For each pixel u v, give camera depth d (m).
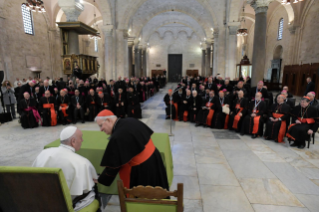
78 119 8.11
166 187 2.30
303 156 4.48
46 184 1.65
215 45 16.16
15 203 1.76
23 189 1.69
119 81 11.86
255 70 8.06
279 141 5.34
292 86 15.60
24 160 4.38
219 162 4.23
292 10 16.59
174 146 5.18
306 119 4.89
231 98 7.51
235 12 14.23
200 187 3.32
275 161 4.24
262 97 6.20
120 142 2.01
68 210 1.75
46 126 7.09
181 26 31.62
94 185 2.30
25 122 6.75
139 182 2.12
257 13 7.84
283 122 5.30
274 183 3.41
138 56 25.17
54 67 17.95
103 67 27.39
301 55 16.28
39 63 16.20
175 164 4.16
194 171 3.86
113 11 15.07
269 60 21.56
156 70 32.84
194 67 32.69
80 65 10.25
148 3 20.44
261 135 5.88
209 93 7.05
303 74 14.12
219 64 15.80
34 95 8.05
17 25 13.97
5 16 12.93
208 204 2.89
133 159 2.12
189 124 7.39
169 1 20.41
